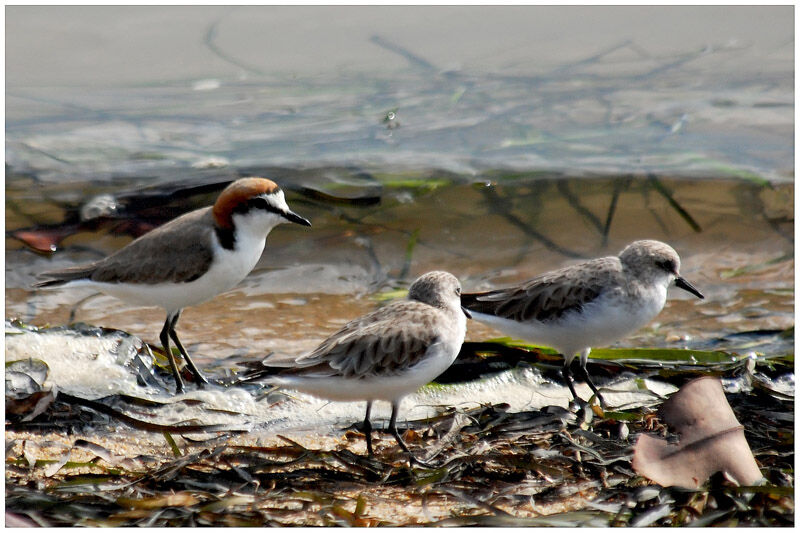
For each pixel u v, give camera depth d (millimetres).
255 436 9250
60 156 16047
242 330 11945
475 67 19797
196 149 16641
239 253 10422
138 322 12234
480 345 10922
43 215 14773
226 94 18719
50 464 8508
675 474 8055
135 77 19062
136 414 9594
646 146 16953
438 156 16500
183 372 10508
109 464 8617
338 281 13602
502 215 15133
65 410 9383
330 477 8406
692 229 14906
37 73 18859
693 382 8492
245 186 10320
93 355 10344
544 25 21422
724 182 15781
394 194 15398
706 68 19750
